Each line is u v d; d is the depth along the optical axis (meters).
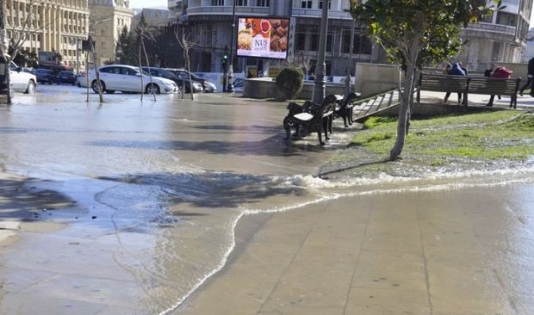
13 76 24.33
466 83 16.64
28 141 10.42
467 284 4.19
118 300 3.74
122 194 6.74
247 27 39.72
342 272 4.41
